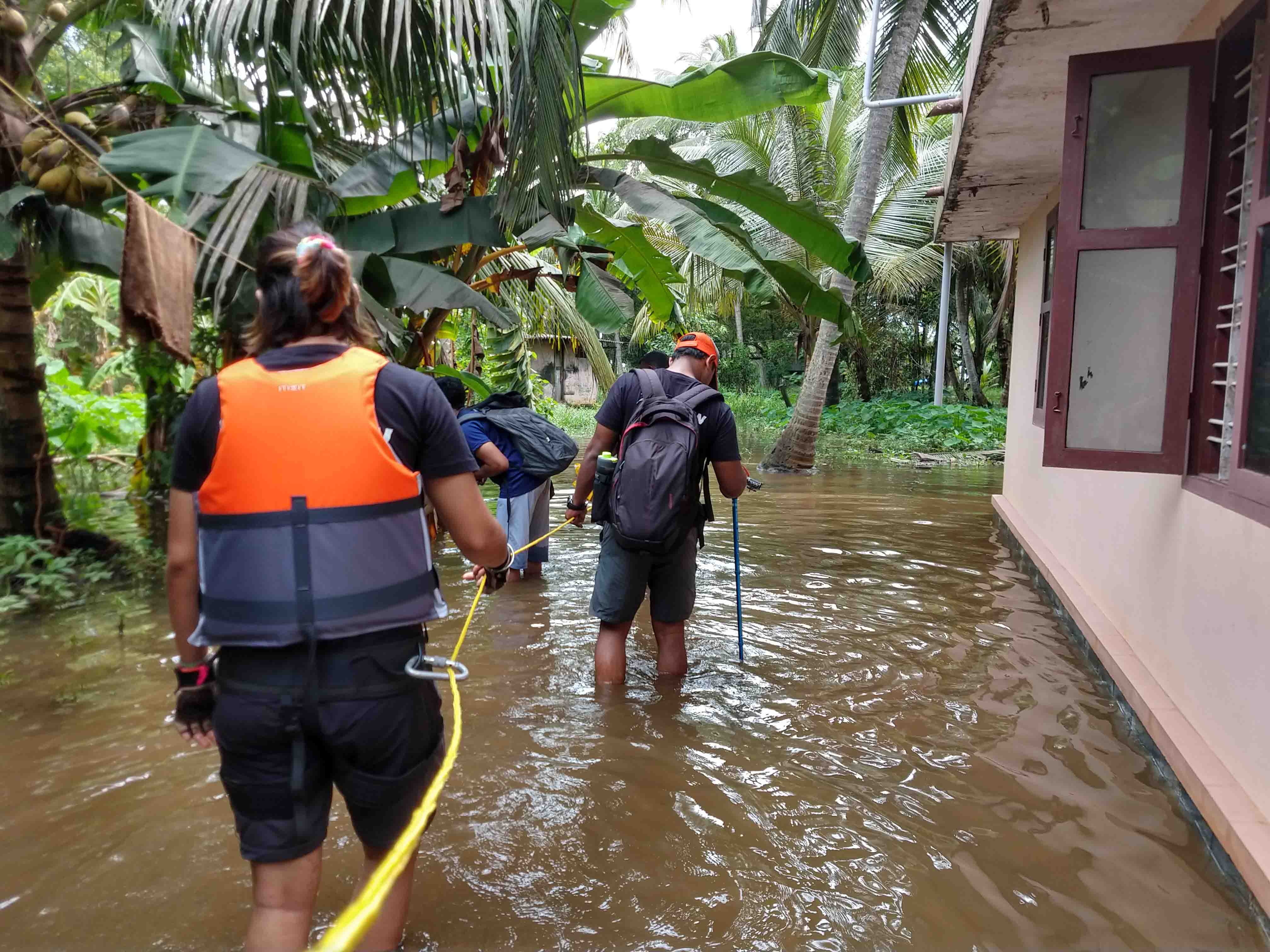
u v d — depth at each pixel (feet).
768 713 12.70
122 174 15.57
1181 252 11.67
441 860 8.80
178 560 6.03
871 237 64.90
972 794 10.34
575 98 17.44
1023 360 27.89
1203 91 11.49
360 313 6.78
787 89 20.74
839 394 92.48
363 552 5.85
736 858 8.89
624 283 24.26
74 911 7.84
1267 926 7.57
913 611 18.22
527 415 20.12
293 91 15.88
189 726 6.48
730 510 31.65
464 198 18.19
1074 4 12.87
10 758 10.86
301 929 6.00
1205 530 11.00
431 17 15.28
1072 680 14.25
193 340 25.75
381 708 5.95
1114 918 7.96
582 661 14.75
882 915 7.98
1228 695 9.92
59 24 17.49
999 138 19.29
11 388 20.11
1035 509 23.90
